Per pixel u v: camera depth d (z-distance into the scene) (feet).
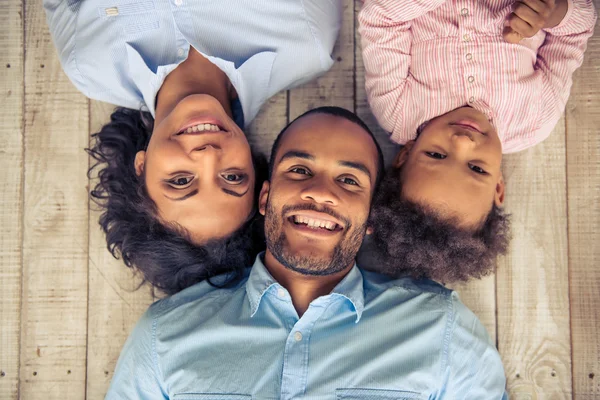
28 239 5.23
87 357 5.16
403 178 4.68
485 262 4.74
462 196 4.41
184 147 4.29
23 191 5.23
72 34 4.74
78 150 5.24
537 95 4.72
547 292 5.07
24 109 5.25
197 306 4.47
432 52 4.68
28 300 5.20
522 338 5.06
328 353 4.17
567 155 5.12
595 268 5.06
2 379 5.16
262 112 5.24
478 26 4.60
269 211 4.28
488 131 4.58
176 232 4.60
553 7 4.33
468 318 4.42
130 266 5.01
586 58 5.12
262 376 4.14
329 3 4.87
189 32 4.60
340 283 4.32
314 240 4.12
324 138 4.25
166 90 4.71
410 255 4.62
